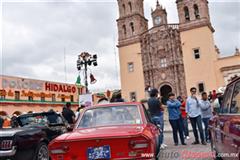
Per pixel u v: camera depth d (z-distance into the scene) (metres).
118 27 46.78
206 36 38.78
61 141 4.83
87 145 4.77
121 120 5.84
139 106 6.21
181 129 10.83
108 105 6.29
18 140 6.82
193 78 38.88
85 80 24.70
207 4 41.69
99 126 5.73
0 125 12.47
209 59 38.12
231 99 4.85
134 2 46.00
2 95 38.31
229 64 36.78
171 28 41.94
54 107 47.44
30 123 9.13
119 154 4.67
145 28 48.34
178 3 41.56
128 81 44.47
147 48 43.62
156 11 45.84
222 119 5.22
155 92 10.05
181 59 40.66
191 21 40.06
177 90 39.91
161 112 10.02
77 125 5.89
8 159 6.61
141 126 5.46
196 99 10.76
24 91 42.12
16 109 40.12
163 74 41.72
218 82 37.31
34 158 7.39
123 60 45.47
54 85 48.59
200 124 10.54
